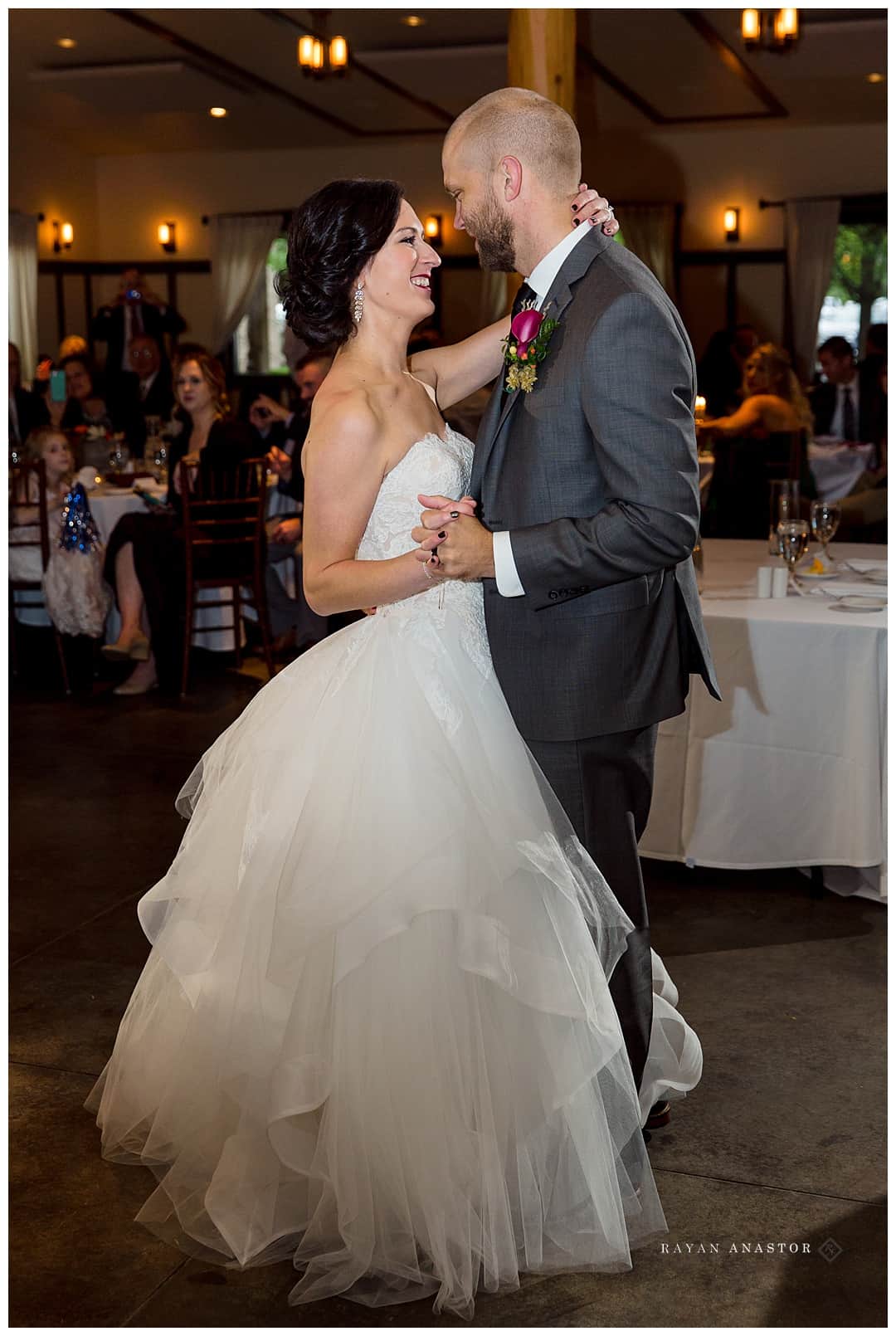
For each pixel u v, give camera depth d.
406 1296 2.00
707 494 4.54
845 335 12.73
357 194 2.17
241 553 6.19
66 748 5.18
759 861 3.52
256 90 10.93
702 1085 2.61
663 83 10.45
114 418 10.34
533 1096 2.08
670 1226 2.17
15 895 3.67
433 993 2.02
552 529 2.03
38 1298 2.00
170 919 2.35
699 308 12.97
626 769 2.25
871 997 2.98
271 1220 2.12
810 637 3.34
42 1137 2.46
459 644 2.22
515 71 5.15
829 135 12.33
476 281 13.15
